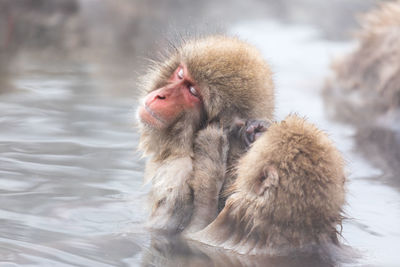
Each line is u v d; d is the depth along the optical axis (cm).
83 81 3488
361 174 2300
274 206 1568
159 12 4938
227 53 1892
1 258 1445
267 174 1578
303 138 1577
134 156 2314
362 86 3634
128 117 2806
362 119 3170
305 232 1585
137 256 1523
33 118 2723
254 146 1652
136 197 1933
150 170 1956
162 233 1705
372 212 1916
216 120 1873
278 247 1584
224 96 1870
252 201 1598
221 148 1789
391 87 3416
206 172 1769
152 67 2108
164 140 1900
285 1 5725
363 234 1741
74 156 2280
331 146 1605
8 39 4334
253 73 1892
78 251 1523
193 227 1730
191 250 1588
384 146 2695
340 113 3284
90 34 4578
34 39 4403
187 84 1902
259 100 1902
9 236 1590
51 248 1530
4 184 1980
